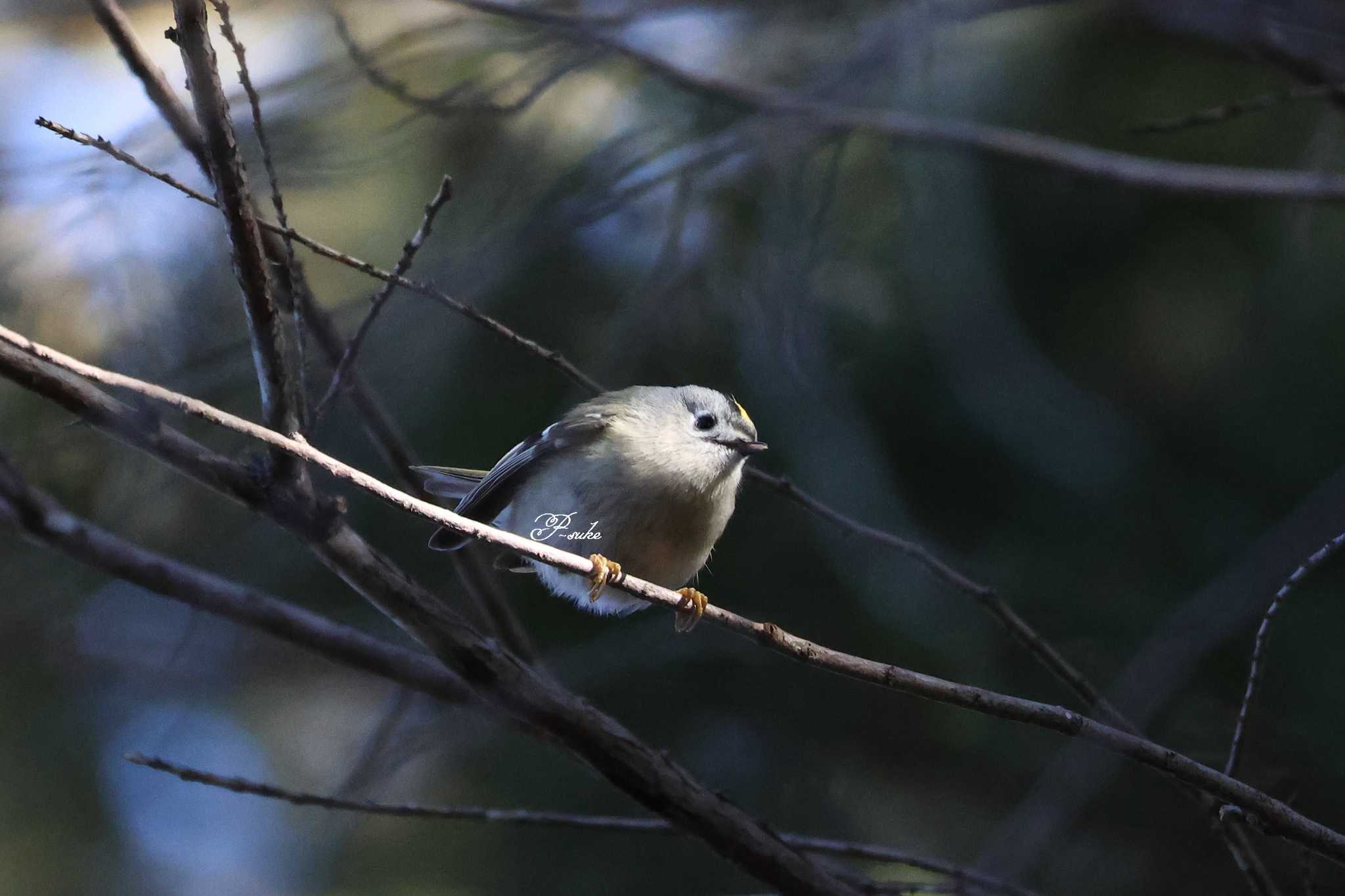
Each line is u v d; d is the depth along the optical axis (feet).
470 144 35.94
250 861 39.60
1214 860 30.30
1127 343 37.24
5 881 36.65
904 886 23.56
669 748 33.32
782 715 33.50
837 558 32.22
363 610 33.40
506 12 29.04
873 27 34.24
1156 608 32.63
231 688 39.19
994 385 33.81
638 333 32.32
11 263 29.30
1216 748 30.68
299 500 20.54
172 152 29.27
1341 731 30.32
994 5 31.65
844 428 32.63
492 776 35.12
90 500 31.91
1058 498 34.14
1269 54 31.53
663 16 32.53
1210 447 35.65
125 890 37.93
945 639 32.96
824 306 35.53
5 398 32.37
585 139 36.32
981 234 35.32
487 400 32.99
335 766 41.19
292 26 37.11
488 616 27.09
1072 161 32.73
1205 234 37.32
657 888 32.86
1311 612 32.12
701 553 27.99
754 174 35.19
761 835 23.08
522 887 33.96
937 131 32.86
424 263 34.50
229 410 30.66
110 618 35.47
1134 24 36.63
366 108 35.78
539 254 33.71
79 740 37.09
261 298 19.34
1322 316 35.32
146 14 37.17
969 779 33.32
